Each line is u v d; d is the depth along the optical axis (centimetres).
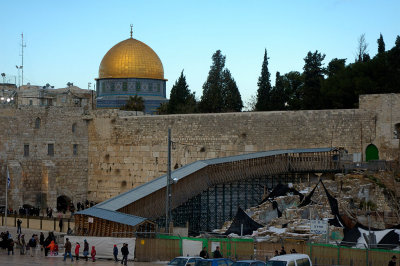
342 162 8350
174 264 4569
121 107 12825
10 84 13162
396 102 8638
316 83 10644
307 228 5894
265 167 8081
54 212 9731
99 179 10262
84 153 10362
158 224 6638
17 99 10656
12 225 7938
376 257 4675
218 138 9431
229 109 12600
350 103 10019
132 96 13388
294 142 9056
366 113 8788
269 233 5828
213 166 7456
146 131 9906
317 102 10525
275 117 9162
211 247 5181
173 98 12750
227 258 4803
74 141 10225
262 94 11488
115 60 13600
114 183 10131
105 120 10238
